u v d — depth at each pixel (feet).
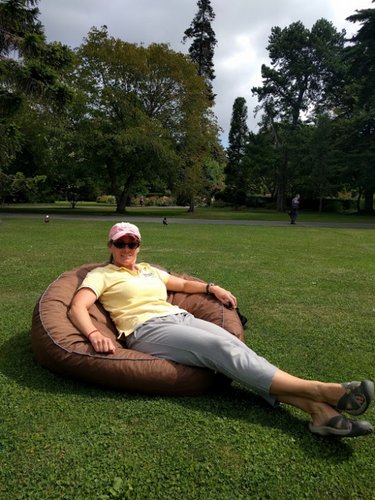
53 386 9.65
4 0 45.29
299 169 126.00
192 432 8.03
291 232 54.39
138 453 7.38
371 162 101.14
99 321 10.80
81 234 44.96
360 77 104.53
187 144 100.07
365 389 7.68
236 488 6.71
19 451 7.36
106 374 9.20
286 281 22.41
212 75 130.11
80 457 7.23
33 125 87.40
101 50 92.22
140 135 87.66
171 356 9.53
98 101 93.15
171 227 58.29
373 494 6.72
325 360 11.91
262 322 15.21
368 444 7.93
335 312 16.70
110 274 11.21
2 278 21.56
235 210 136.77
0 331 13.44
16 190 58.90
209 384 9.45
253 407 9.05
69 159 93.20
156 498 6.46
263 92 139.85
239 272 24.62
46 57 49.26
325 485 6.86
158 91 98.22
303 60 134.41
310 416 8.76
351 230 59.52
